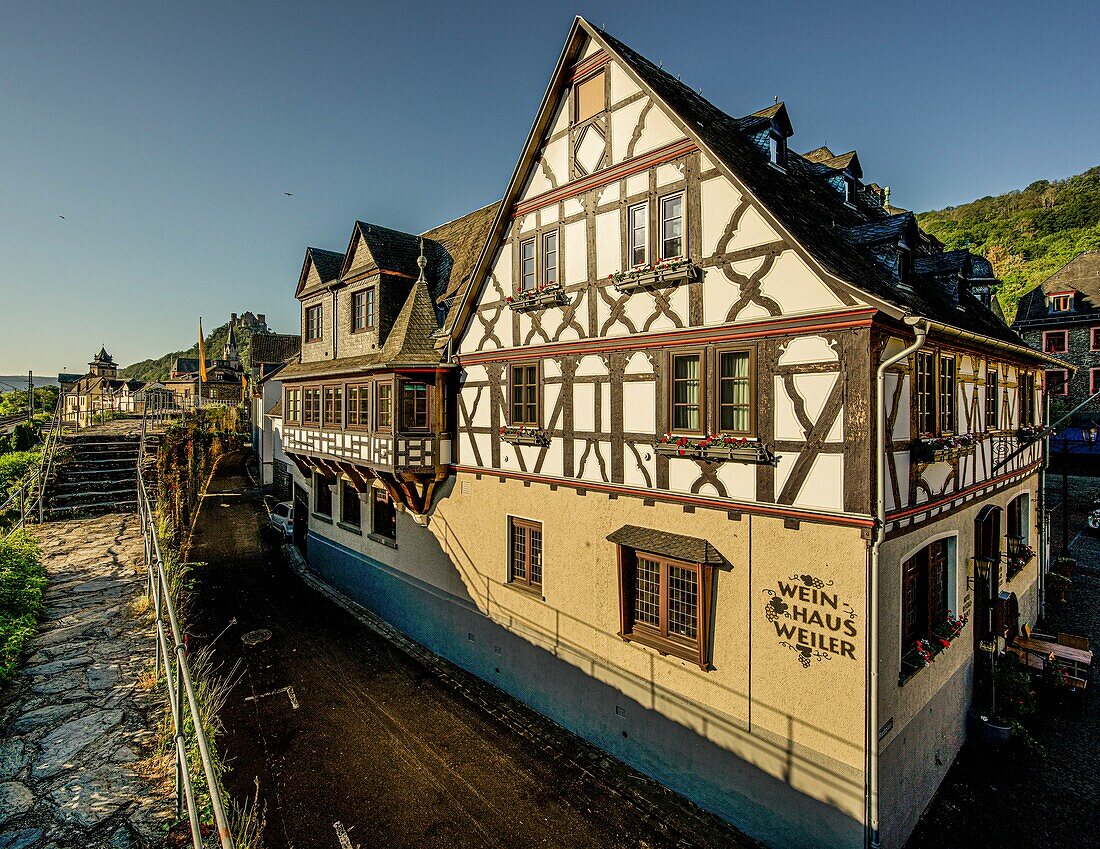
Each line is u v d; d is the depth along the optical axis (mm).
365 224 15773
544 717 11117
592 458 9984
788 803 7625
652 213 8930
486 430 12328
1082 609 15617
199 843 3775
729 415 8203
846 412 6965
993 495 11367
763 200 7578
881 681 7094
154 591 6750
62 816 4594
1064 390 32594
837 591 7113
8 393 53281
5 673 6387
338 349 16672
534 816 8516
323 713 11094
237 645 13875
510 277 11625
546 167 10781
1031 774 9328
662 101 8547
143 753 5367
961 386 9656
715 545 8289
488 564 12367
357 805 8648
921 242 15008
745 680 8016
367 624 15406
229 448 45938
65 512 13273
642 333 9086
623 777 9367
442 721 10922
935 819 8352
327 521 18719
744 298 7848
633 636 9367
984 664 10656
